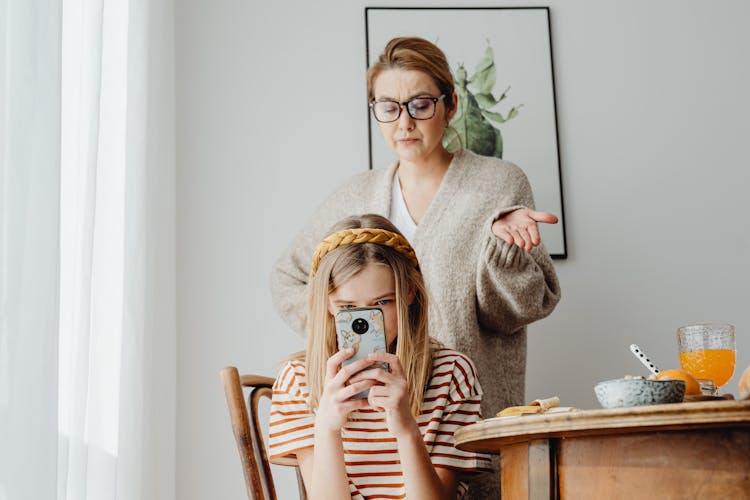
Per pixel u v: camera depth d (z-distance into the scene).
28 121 1.11
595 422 0.88
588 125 2.14
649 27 2.20
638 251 2.08
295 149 2.09
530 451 0.97
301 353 1.49
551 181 2.09
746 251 2.10
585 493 0.93
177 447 1.92
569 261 2.06
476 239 1.82
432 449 1.37
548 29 2.17
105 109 1.64
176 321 1.98
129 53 1.79
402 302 1.37
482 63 2.14
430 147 1.90
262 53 2.14
